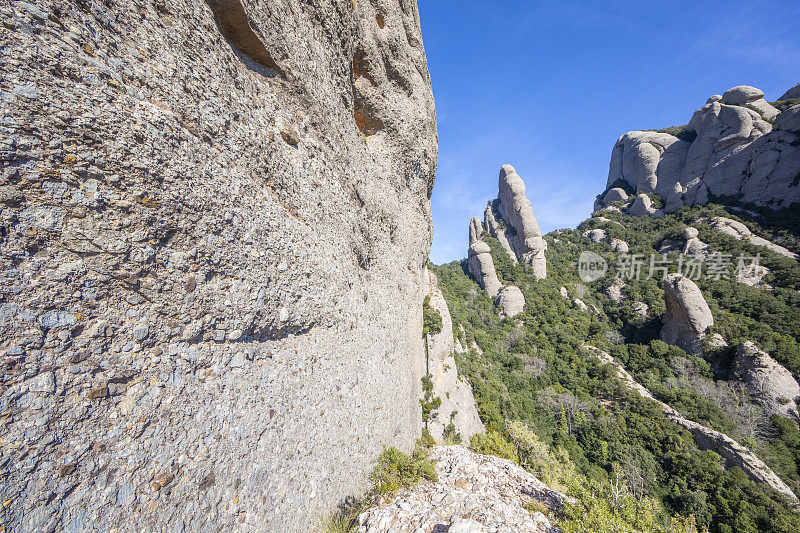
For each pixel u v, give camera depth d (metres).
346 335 6.74
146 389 2.91
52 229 2.41
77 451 2.36
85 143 2.61
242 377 4.01
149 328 3.01
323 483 5.20
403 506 5.84
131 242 2.90
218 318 3.75
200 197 3.57
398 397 9.44
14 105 2.22
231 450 3.65
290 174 5.39
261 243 4.51
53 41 2.48
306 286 5.46
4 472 1.97
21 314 2.19
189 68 3.67
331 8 6.63
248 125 4.56
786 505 19.78
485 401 26.53
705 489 21.69
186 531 2.99
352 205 7.57
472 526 4.52
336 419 5.92
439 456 10.89
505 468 11.37
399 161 10.95
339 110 7.27
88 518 2.33
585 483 10.73
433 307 24.64
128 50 3.06
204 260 3.61
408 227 11.89
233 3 4.16
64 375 2.37
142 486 2.72
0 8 2.19
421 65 12.09
